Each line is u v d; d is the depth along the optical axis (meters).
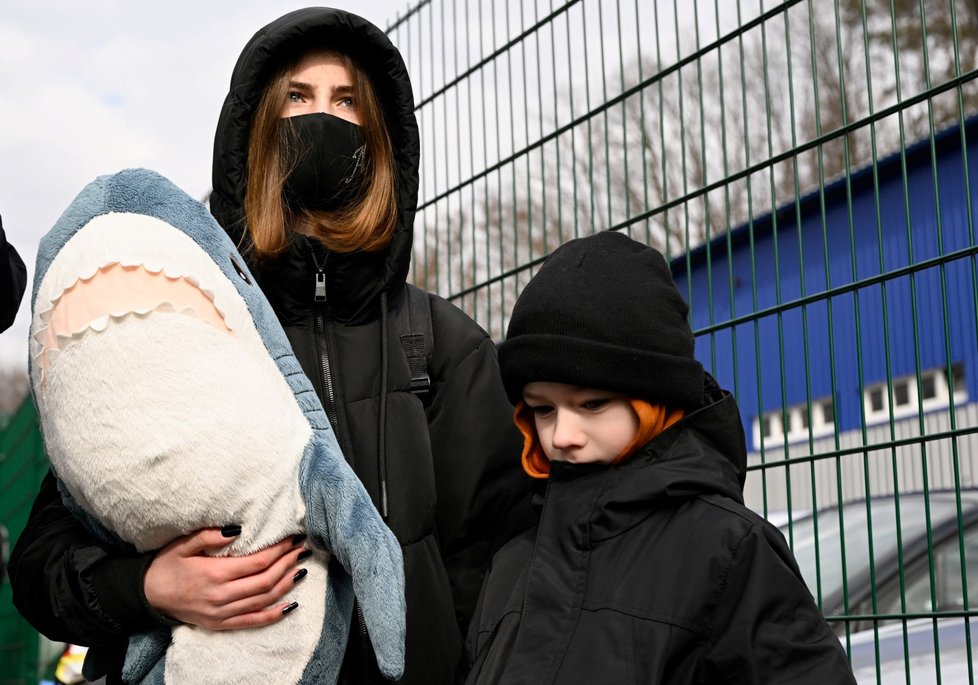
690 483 1.80
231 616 1.68
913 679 3.50
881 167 9.18
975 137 8.36
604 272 1.94
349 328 2.14
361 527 1.68
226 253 1.89
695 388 1.92
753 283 3.15
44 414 1.72
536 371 1.90
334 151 2.16
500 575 1.94
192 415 1.64
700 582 1.70
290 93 2.21
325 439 1.82
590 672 1.68
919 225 8.90
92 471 1.64
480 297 4.01
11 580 1.93
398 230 2.17
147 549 1.73
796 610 1.69
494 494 2.12
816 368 10.09
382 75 2.23
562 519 1.87
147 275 1.72
